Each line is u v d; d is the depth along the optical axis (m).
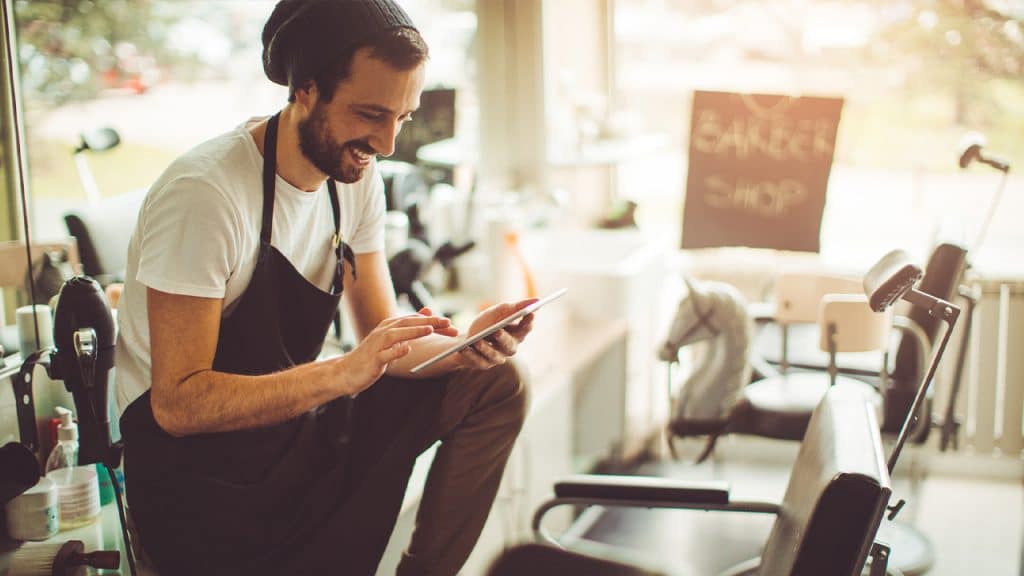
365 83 1.41
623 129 3.68
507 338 1.58
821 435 1.47
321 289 1.70
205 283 1.44
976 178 3.74
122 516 1.61
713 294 2.82
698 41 3.90
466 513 1.78
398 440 1.64
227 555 1.56
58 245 2.01
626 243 3.44
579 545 2.58
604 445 3.26
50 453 1.90
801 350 3.33
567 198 3.74
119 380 1.61
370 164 1.71
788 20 3.77
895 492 3.40
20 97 2.06
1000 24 3.55
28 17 2.12
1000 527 3.14
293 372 1.44
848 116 3.81
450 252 3.09
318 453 1.66
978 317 3.45
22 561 1.59
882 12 3.66
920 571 2.84
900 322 2.73
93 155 2.40
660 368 4.01
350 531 1.61
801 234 3.25
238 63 2.81
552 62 3.55
